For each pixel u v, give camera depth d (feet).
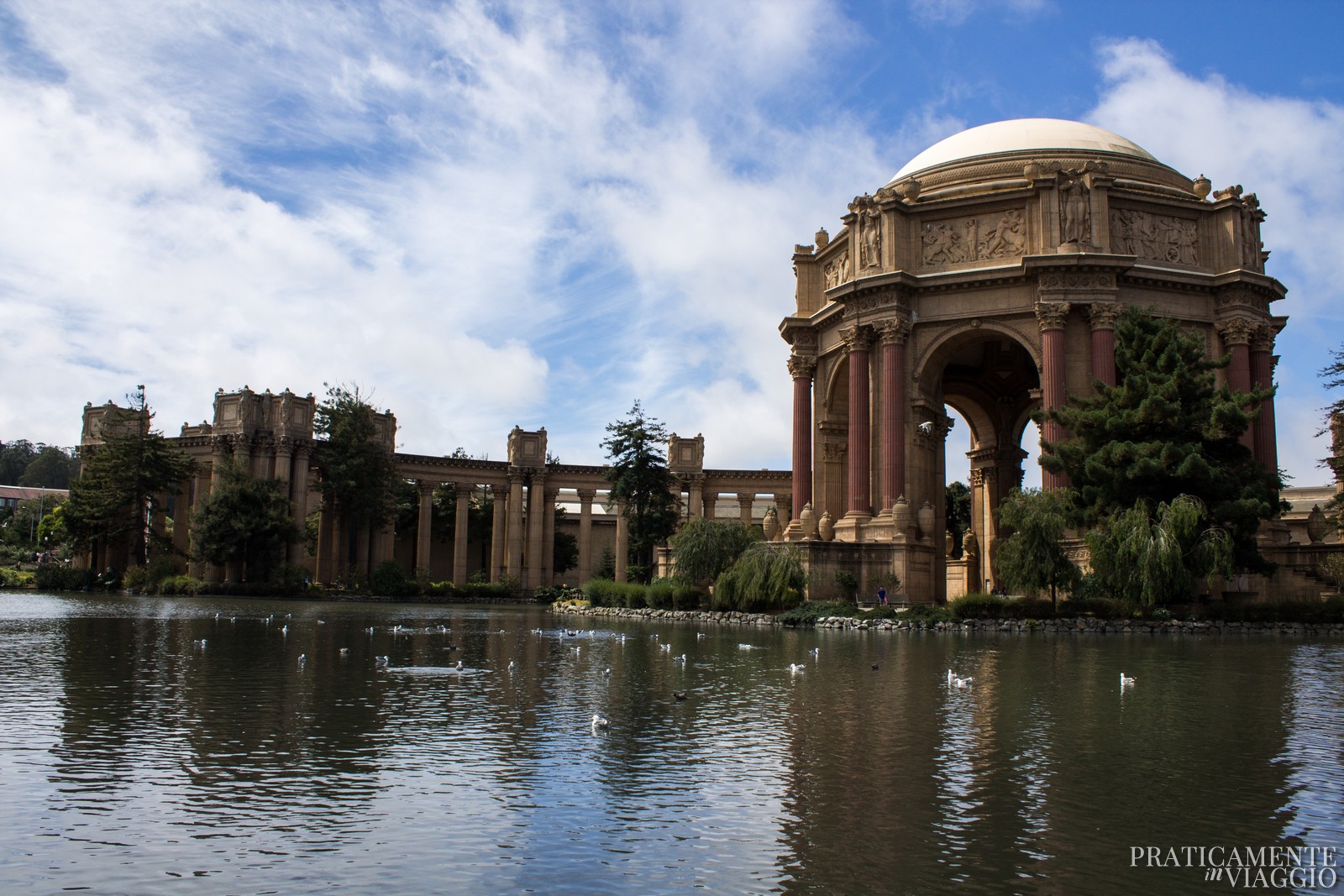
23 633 108.68
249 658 84.94
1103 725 54.95
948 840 33.45
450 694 64.08
